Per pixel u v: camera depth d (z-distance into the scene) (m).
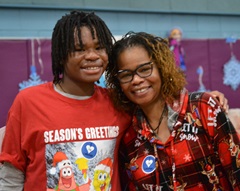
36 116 1.19
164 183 1.22
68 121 1.19
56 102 1.21
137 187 1.28
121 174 1.34
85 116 1.22
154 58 1.23
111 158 1.24
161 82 1.26
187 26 3.12
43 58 2.40
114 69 1.27
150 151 1.25
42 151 1.18
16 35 2.64
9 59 2.31
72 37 1.16
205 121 1.20
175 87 1.25
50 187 1.17
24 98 1.21
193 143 1.20
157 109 1.27
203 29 3.17
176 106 1.24
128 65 1.21
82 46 1.15
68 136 1.18
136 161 1.27
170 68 1.24
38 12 2.69
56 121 1.18
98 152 1.20
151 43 1.23
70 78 1.21
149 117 1.28
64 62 1.20
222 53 2.88
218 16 3.21
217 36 3.21
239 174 1.16
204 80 2.82
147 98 1.22
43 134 1.17
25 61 2.35
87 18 1.18
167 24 3.05
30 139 1.19
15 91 2.32
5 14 2.61
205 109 1.20
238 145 1.17
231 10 3.28
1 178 1.23
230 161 1.17
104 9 2.85
